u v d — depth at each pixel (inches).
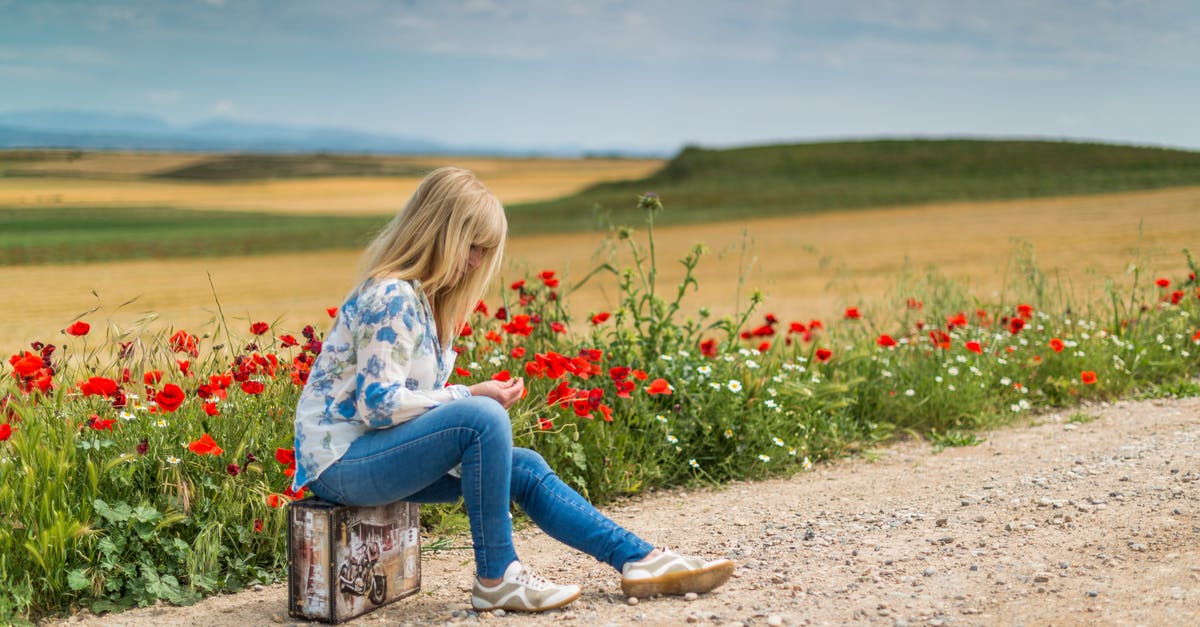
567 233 1700.3
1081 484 170.1
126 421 153.3
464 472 120.2
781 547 151.3
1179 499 154.1
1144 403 256.4
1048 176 2516.0
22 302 815.1
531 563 151.3
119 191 3230.8
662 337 225.6
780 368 244.4
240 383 165.2
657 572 125.3
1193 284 329.4
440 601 132.1
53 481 136.3
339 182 3939.5
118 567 133.9
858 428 242.5
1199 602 112.2
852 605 120.6
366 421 115.3
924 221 1617.9
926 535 150.5
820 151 3257.9
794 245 1304.1
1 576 126.4
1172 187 2071.9
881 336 256.1
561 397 170.4
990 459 204.2
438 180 119.8
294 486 122.2
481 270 121.9
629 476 195.2
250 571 144.4
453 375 198.1
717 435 212.5
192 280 1050.1
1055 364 277.7
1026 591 121.8
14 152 4323.3
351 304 118.3
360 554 124.3
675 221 1872.5
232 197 3105.3
